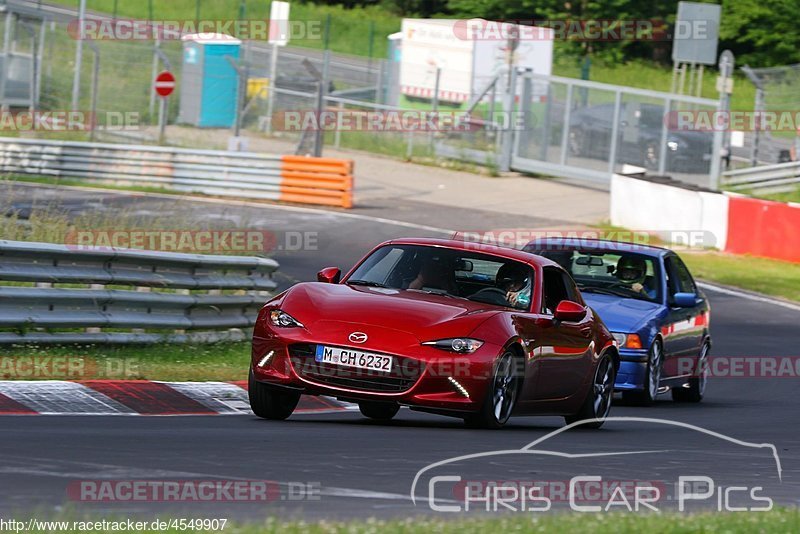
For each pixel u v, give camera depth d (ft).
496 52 471.62
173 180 367.45
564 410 121.80
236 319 168.66
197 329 160.04
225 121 483.10
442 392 102.63
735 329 241.14
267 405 109.91
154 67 466.29
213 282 164.35
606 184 428.97
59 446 82.74
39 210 212.64
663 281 163.53
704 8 419.95
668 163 418.10
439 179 429.79
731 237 337.31
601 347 126.11
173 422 103.35
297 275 248.32
